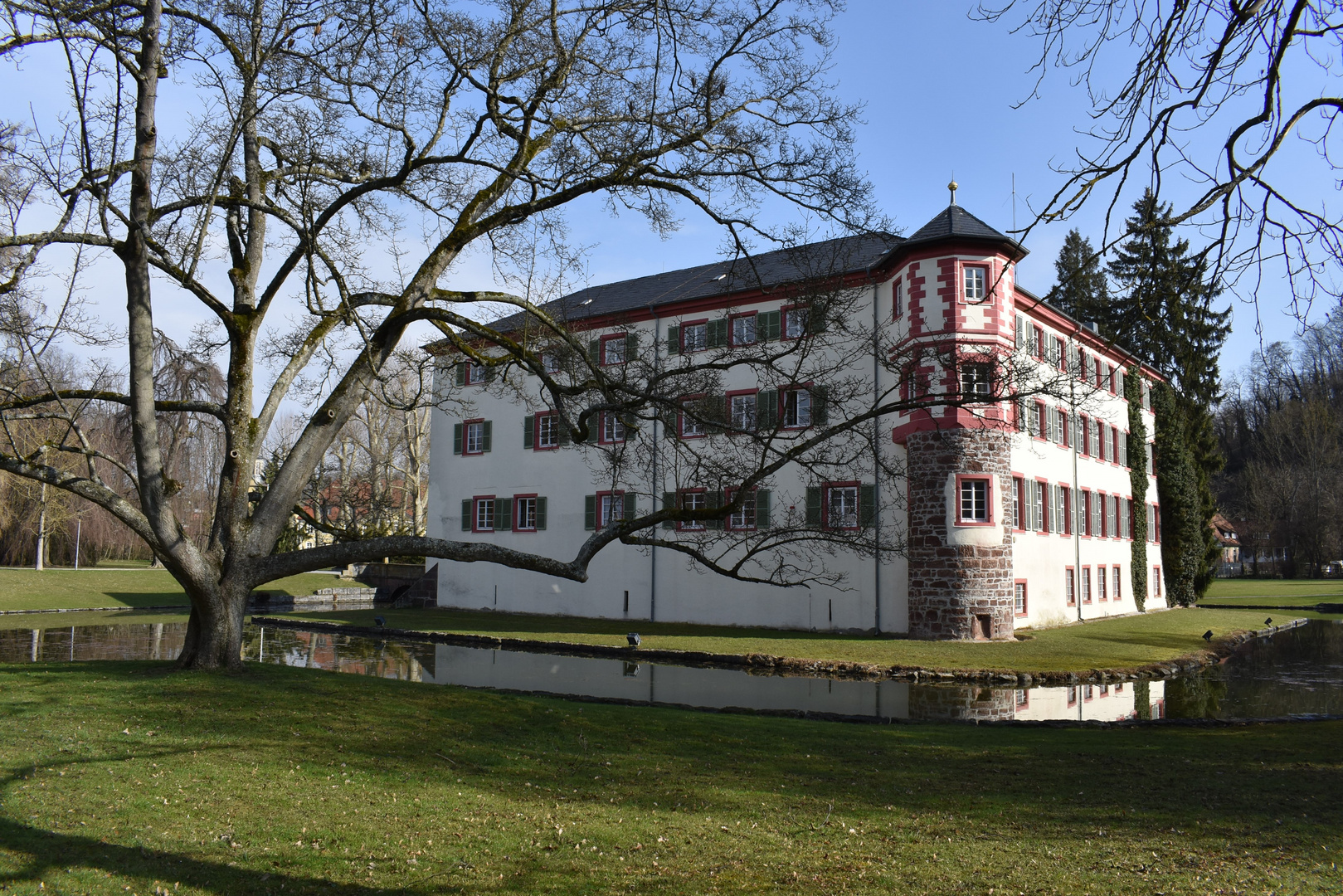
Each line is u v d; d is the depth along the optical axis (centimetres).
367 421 4372
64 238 939
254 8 1020
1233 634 2725
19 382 1048
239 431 1116
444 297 1152
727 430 1080
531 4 1136
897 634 2534
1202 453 4328
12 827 581
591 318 2480
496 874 539
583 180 1134
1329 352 6494
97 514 4341
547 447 3384
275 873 532
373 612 3431
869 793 763
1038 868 556
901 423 2520
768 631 2661
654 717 1120
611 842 605
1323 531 6284
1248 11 545
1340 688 1777
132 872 521
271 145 1198
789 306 1152
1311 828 650
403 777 757
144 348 1024
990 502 2381
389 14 1043
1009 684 1792
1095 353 3316
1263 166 557
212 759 767
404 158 1120
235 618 1128
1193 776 842
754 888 521
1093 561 3319
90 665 1153
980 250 2427
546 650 2281
